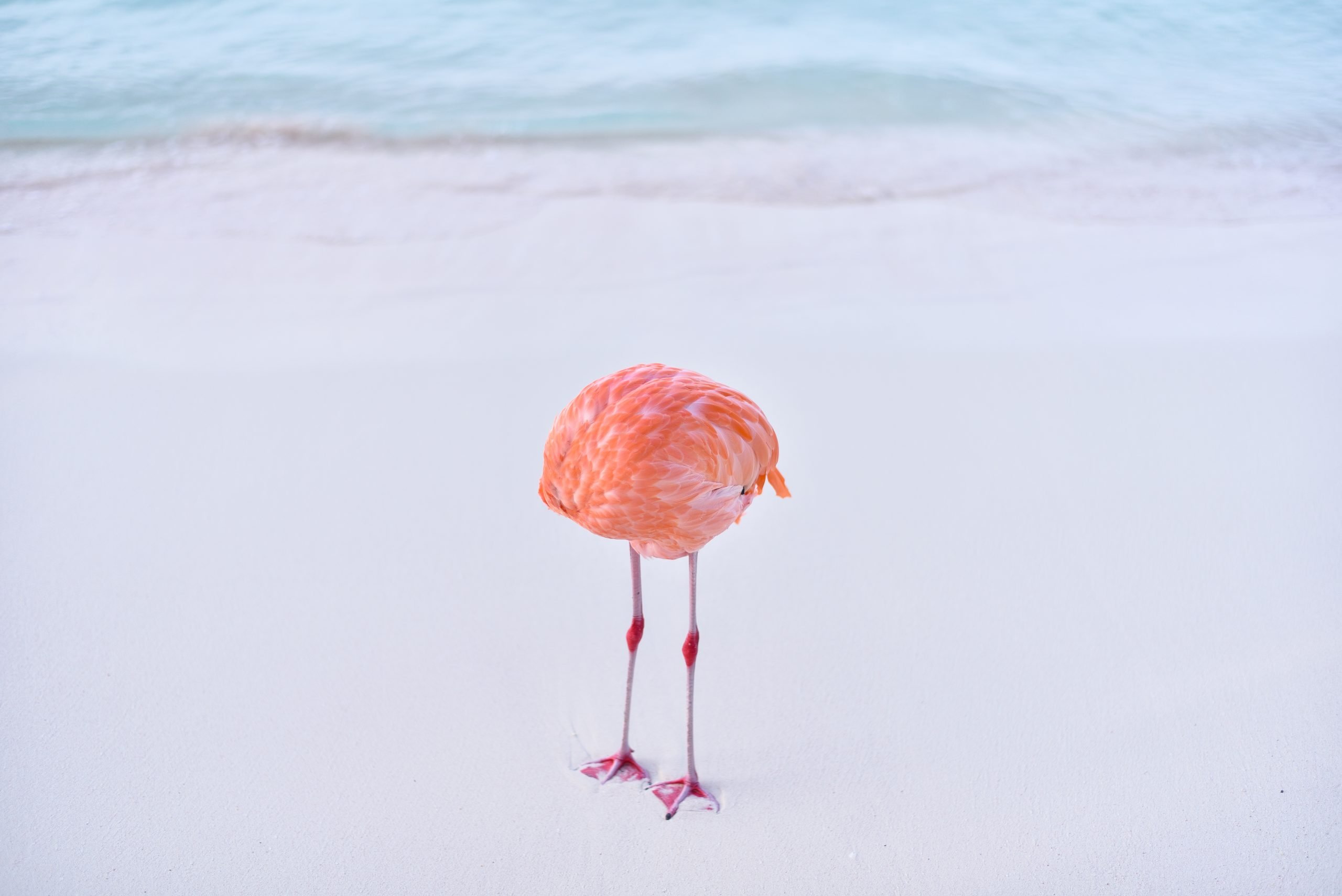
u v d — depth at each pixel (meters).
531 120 8.57
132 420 4.63
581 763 2.89
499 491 4.23
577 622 3.49
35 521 3.91
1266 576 3.61
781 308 5.81
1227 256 6.43
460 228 6.73
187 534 3.88
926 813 2.70
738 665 3.29
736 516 2.54
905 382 5.05
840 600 3.58
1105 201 7.34
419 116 8.56
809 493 4.20
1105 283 6.10
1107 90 9.41
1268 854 2.52
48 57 9.36
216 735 2.96
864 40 10.46
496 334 5.48
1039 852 2.56
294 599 3.55
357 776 2.82
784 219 6.95
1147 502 4.07
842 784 2.80
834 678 3.22
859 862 2.54
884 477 4.30
